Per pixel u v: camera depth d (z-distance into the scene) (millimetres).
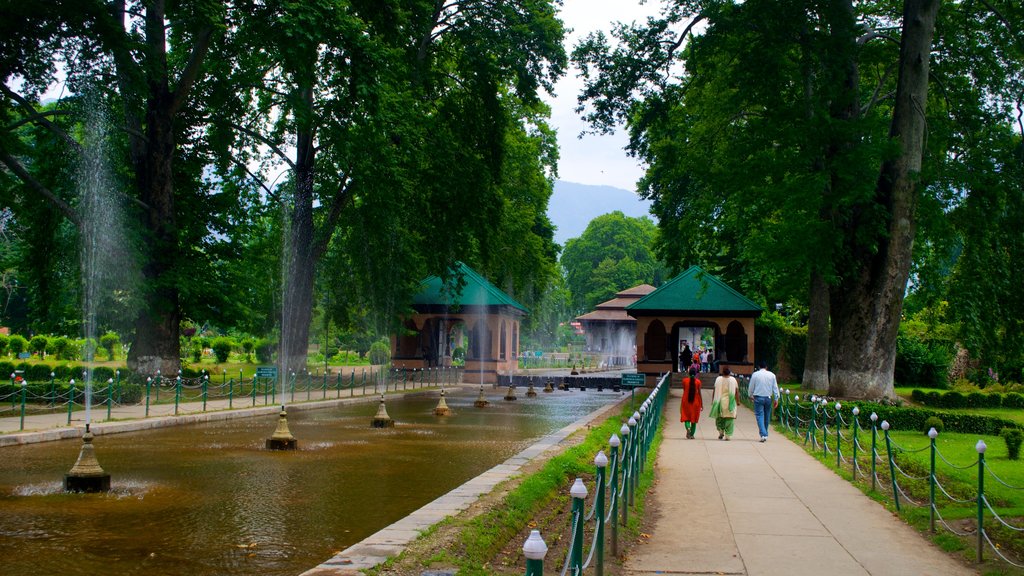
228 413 22734
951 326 37031
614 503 7945
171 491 11758
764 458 15984
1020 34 25781
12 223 33594
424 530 8125
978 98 27547
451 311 49688
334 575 6441
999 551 8164
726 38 27781
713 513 10398
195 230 31609
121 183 28438
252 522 9781
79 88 25078
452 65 42344
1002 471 14094
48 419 19375
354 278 47156
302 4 25250
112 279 26438
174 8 26016
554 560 7707
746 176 26141
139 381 27594
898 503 10594
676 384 42375
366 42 26672
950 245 26781
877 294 25172
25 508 10469
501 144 40438
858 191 23547
